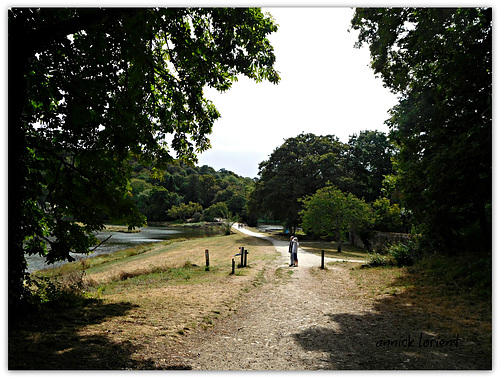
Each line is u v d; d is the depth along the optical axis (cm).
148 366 398
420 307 701
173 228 7831
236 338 546
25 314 546
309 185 4300
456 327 550
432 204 941
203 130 969
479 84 812
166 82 898
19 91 538
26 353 390
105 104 651
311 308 777
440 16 798
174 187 12006
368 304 793
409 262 1255
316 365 423
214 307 741
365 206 2602
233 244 3147
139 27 618
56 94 643
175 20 758
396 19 902
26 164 653
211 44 840
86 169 721
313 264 1656
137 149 790
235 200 9731
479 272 795
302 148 4712
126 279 1270
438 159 810
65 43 641
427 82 1006
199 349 483
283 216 4384
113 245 3712
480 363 411
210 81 890
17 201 545
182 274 1287
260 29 750
